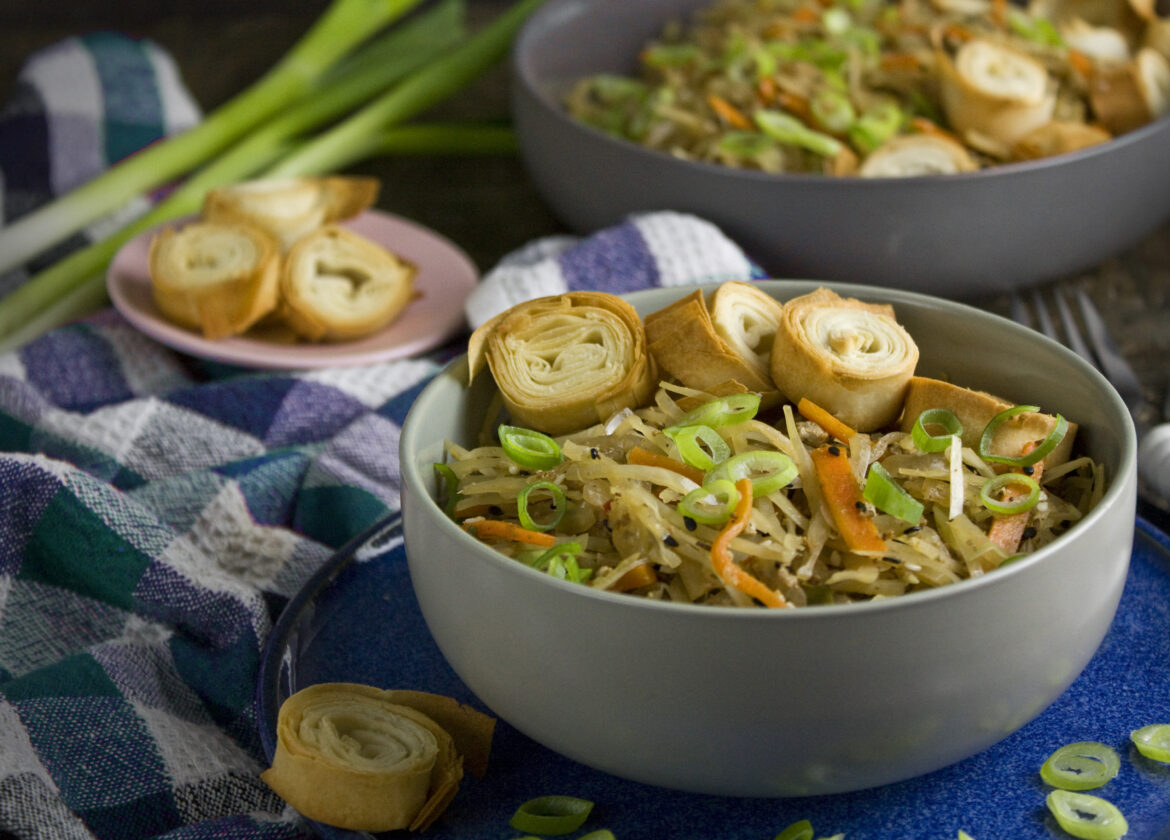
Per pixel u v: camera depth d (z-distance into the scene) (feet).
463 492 1.71
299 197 2.52
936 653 1.54
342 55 3.41
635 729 1.58
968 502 1.66
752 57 2.60
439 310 2.45
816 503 1.65
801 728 1.55
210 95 3.33
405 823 1.61
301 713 1.66
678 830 1.61
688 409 1.76
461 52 3.04
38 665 1.88
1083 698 1.69
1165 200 2.41
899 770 1.59
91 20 3.78
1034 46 2.62
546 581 1.55
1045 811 1.59
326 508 2.06
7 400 2.21
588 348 1.78
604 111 2.71
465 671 1.65
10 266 2.64
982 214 2.29
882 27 2.80
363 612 1.81
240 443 2.16
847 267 2.35
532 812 1.62
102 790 1.71
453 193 2.92
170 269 2.34
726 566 1.58
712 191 2.33
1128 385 2.18
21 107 2.93
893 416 1.75
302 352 2.34
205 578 1.90
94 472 2.10
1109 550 1.59
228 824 1.67
